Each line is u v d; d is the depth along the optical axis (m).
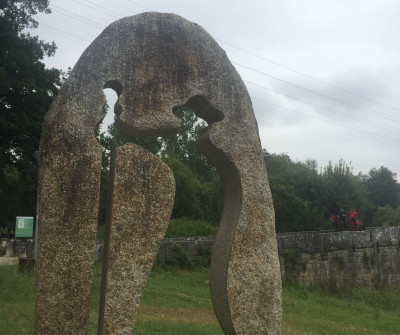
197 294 15.18
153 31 6.39
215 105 6.48
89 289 5.43
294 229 35.31
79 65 5.95
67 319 5.31
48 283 5.32
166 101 6.23
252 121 6.66
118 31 6.23
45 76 18.86
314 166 44.44
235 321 6.03
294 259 22.31
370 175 60.31
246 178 6.43
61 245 5.42
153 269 19.31
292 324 12.06
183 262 20.48
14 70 18.05
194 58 6.50
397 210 49.72
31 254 21.86
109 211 5.84
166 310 12.05
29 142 18.78
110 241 5.61
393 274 24.16
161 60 6.32
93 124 5.80
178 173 35.31
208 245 21.34
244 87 6.73
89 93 5.88
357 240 23.81
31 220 17.44
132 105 6.07
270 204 6.50
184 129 41.72
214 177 42.22
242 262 6.18
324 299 19.25
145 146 32.94
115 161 5.81
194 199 35.12
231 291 6.07
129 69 6.15
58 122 5.68
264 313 6.16
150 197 5.85
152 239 5.78
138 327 9.44
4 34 17.89
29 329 8.15
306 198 38.19
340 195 38.62
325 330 11.80
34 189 19.30
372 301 20.58
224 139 6.43
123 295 5.55
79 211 5.54
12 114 17.92
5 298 10.02
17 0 18.89
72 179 5.58
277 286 6.29
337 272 23.03
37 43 19.34
